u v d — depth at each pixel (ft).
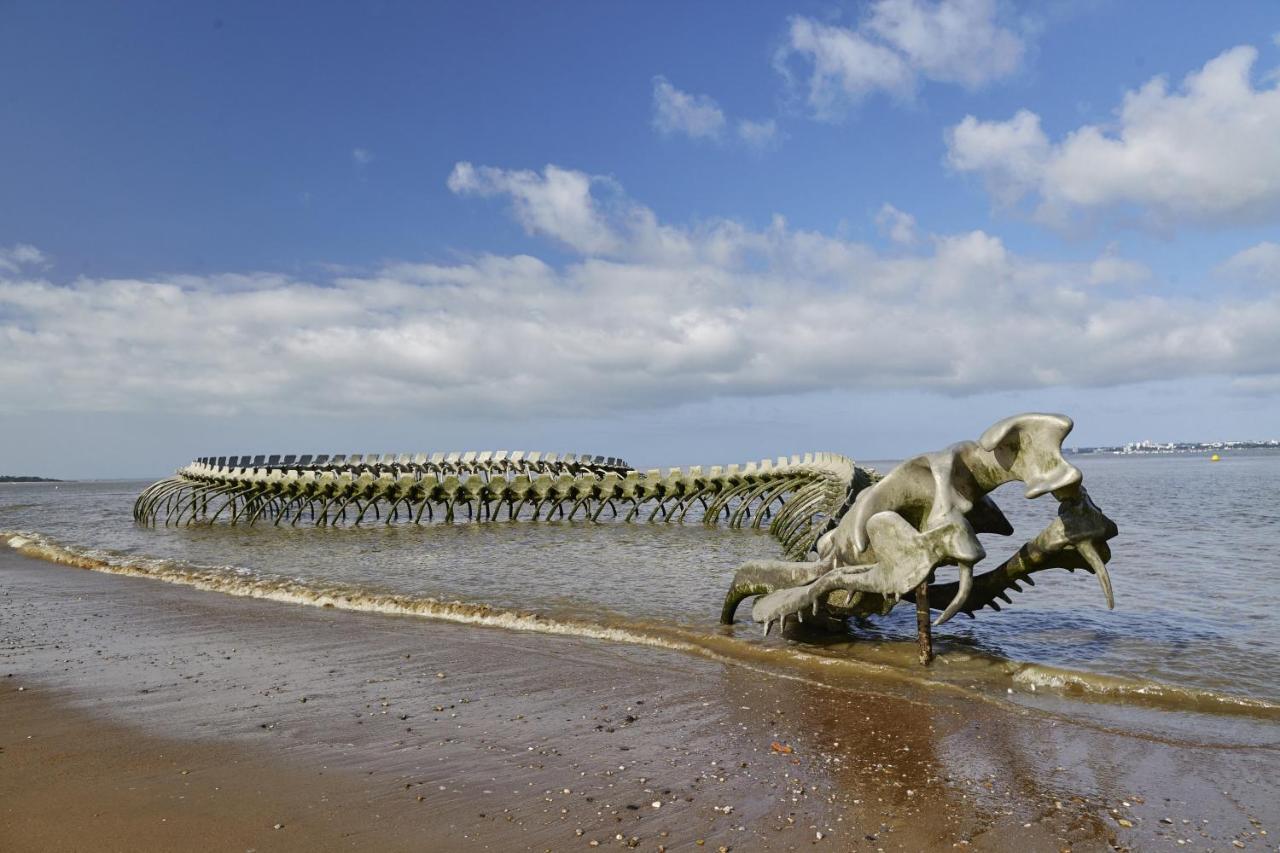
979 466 27.07
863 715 22.53
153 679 27.58
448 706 23.99
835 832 15.46
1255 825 15.56
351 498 105.19
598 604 40.57
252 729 21.98
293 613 40.34
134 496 273.95
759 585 32.37
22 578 57.11
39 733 21.90
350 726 22.15
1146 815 16.05
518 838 15.33
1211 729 21.07
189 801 17.20
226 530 104.06
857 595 28.45
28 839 15.57
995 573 29.17
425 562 61.93
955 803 16.67
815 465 85.51
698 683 26.09
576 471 132.98
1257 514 87.97
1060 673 25.41
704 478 99.45
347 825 15.96
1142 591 42.01
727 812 16.39
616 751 19.98
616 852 14.73
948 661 27.89
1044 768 18.49
